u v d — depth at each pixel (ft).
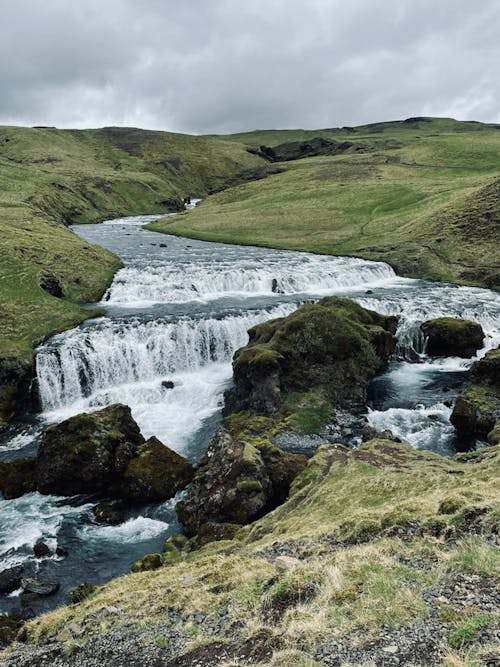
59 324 146.92
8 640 51.52
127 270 211.00
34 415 120.78
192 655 34.42
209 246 291.38
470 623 27.86
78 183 507.71
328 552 45.98
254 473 80.69
